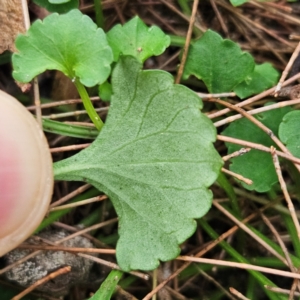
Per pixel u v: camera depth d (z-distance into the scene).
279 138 0.10
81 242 0.10
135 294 0.10
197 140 0.09
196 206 0.09
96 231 0.10
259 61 0.11
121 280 0.10
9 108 0.08
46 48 0.09
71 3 0.09
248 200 0.10
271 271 0.09
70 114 0.10
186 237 0.09
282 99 0.10
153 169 0.09
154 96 0.09
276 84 0.10
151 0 0.11
